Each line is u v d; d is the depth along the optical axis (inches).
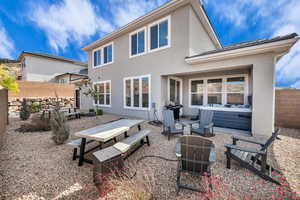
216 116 250.1
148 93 316.2
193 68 249.6
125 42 358.3
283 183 94.1
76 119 334.6
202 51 315.6
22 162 124.6
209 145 91.0
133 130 234.2
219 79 311.6
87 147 163.5
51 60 758.5
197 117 319.0
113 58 392.8
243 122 224.8
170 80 327.6
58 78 776.3
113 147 110.7
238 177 102.5
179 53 264.2
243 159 108.5
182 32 259.1
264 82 190.5
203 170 93.9
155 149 154.6
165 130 212.7
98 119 331.9
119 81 380.5
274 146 160.1
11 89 151.6
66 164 121.9
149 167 116.3
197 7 258.8
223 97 306.7
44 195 85.6
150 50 307.3
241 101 284.8
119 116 368.8
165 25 281.4
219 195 82.1
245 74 278.2
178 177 91.3
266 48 175.9
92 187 93.0
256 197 83.7
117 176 93.8
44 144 170.6
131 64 347.9
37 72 710.5
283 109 243.6
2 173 106.9
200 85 339.0
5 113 252.2
